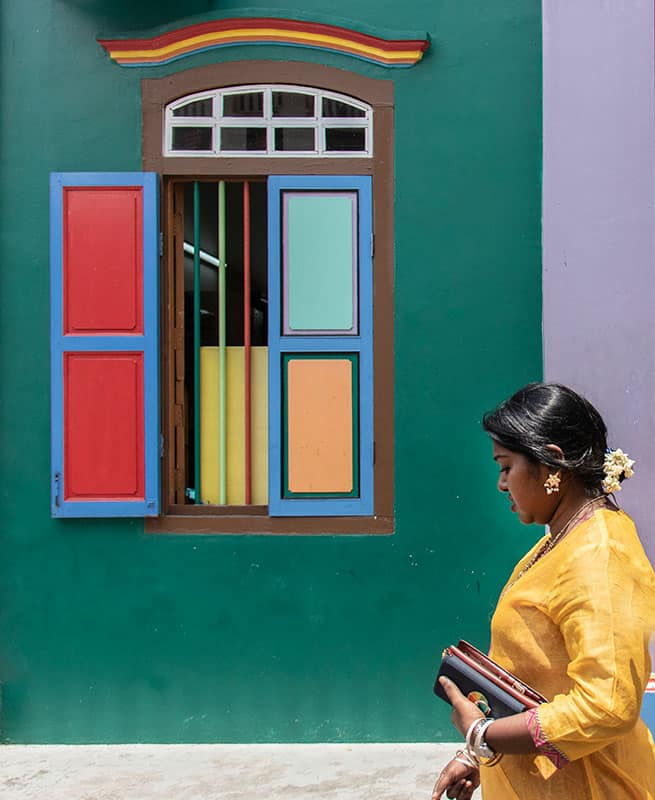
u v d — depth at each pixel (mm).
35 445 3848
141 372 3812
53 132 3859
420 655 3842
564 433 1724
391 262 3863
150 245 3811
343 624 3844
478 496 3852
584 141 3629
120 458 3805
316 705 3844
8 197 3852
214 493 3992
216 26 3824
